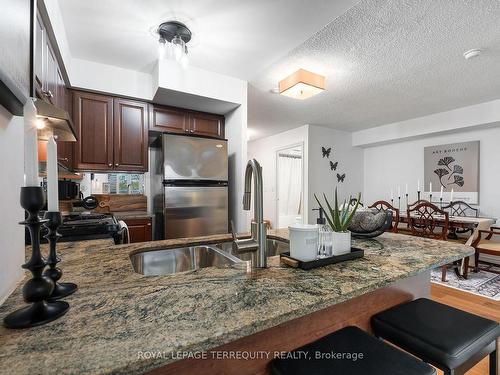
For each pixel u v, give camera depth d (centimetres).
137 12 170
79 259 103
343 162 514
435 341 84
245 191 104
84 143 243
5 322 53
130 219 260
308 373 67
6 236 70
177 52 205
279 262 100
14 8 66
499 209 359
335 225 108
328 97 323
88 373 41
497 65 241
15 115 77
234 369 71
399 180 483
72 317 57
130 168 264
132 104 265
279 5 161
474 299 242
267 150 578
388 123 452
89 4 163
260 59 232
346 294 73
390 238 148
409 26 184
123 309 61
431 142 436
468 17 174
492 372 96
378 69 250
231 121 303
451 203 390
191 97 258
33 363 43
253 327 56
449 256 110
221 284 77
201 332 52
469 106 356
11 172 75
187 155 264
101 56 231
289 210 682
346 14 171
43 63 148
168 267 130
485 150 373
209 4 161
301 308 64
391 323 96
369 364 70
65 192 221
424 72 255
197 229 267
